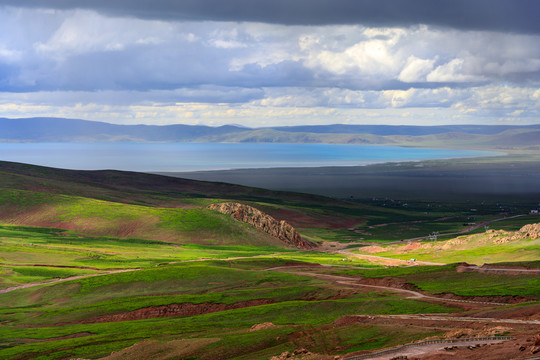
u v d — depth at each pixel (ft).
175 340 271.69
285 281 479.00
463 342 202.69
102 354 267.18
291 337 257.75
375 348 216.13
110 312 395.14
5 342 319.68
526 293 339.16
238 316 350.64
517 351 165.78
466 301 343.26
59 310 407.85
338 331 258.37
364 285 442.50
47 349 286.05
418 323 263.49
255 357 229.04
